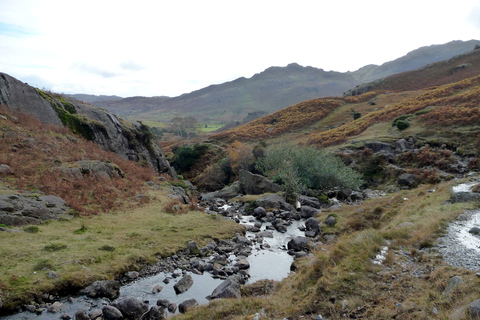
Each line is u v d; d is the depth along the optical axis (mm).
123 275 12703
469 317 5820
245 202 29672
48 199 18406
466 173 29672
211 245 16672
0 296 9625
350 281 9188
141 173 31953
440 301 7141
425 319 6676
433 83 90938
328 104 88812
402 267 9609
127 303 9906
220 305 9469
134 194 24688
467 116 39906
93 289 11047
